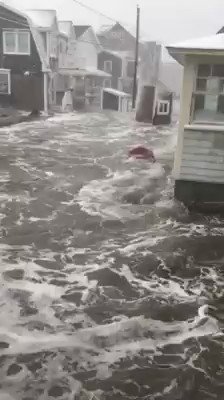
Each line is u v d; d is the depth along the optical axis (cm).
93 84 4253
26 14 3416
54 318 491
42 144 1734
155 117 2888
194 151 855
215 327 482
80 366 415
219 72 830
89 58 4912
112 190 1032
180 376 407
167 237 738
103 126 2569
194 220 827
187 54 806
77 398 377
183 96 838
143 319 493
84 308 514
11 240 711
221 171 852
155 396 383
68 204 913
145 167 1315
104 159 1438
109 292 554
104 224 797
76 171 1240
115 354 433
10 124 2403
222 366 422
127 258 654
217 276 607
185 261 650
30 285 563
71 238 728
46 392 381
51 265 625
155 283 582
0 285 558
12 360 418
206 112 862
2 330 463
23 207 882
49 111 3334
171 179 1148
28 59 3306
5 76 3350
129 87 5169
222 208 873
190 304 530
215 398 382
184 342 455
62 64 3972
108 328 473
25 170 1233
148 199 956
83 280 584
